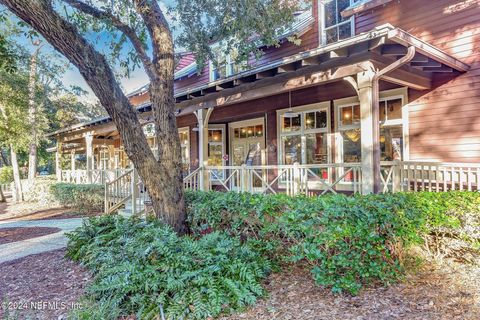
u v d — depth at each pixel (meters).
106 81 5.02
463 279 4.23
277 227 4.49
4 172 25.03
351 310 3.56
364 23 8.58
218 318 3.57
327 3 9.58
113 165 18.11
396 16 7.94
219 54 9.67
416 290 3.96
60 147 17.30
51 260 5.94
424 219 4.56
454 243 4.90
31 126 14.34
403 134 7.59
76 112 20.56
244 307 3.73
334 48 5.47
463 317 3.30
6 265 5.85
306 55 5.84
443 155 7.00
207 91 8.58
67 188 13.39
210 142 12.63
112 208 9.83
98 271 4.79
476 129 6.57
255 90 7.58
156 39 5.75
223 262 4.23
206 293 3.79
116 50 6.54
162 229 5.14
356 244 3.92
